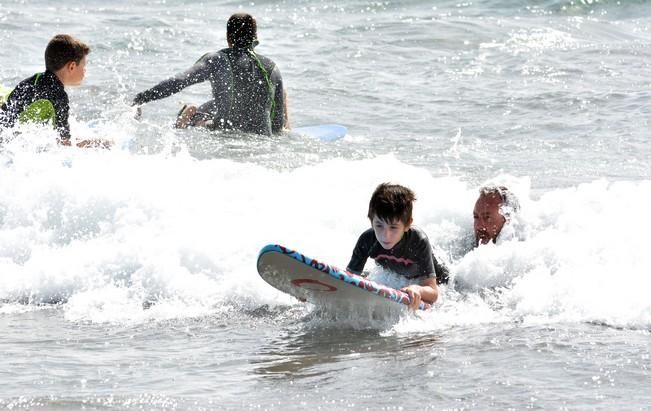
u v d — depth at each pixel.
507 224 22.89
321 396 15.34
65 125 28.12
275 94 36.19
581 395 15.07
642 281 20.02
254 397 15.30
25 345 18.19
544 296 20.05
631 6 68.50
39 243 23.25
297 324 19.59
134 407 14.86
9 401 15.06
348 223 23.97
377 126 39.31
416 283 20.52
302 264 18.62
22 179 24.97
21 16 61.19
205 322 19.77
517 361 16.75
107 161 26.36
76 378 16.23
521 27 61.53
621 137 36.75
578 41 58.00
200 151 32.62
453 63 51.66
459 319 19.62
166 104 41.38
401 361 17.00
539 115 40.75
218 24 62.97
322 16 67.12
